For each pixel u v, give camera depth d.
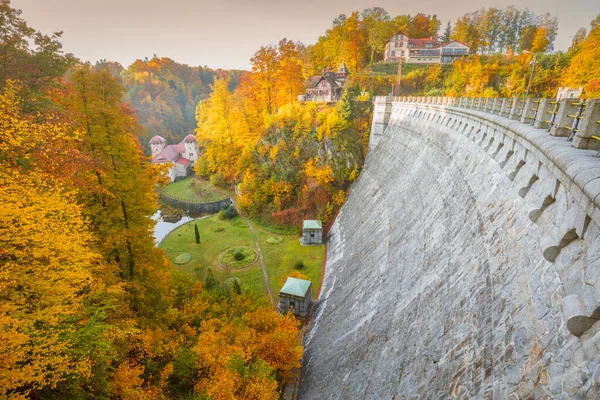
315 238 51.84
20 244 11.61
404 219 29.22
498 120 18.38
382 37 99.69
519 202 13.08
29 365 9.58
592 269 7.02
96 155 18.23
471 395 9.66
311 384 23.81
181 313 24.75
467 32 99.31
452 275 15.82
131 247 20.88
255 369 19.39
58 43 24.47
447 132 30.91
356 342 22.20
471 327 11.79
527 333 8.62
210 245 53.16
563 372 6.66
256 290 40.75
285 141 63.22
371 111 64.38
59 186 14.53
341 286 33.72
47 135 14.94
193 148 100.25
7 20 21.23
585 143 9.49
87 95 18.64
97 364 12.51
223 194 74.31
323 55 100.62
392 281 23.36
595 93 50.22
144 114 119.50
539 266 9.59
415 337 15.68
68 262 12.34
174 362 18.47
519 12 100.88
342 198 57.75
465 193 20.28
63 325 11.23
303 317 35.16
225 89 76.50
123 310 18.81
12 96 15.17
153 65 138.62
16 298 10.67
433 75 79.44
